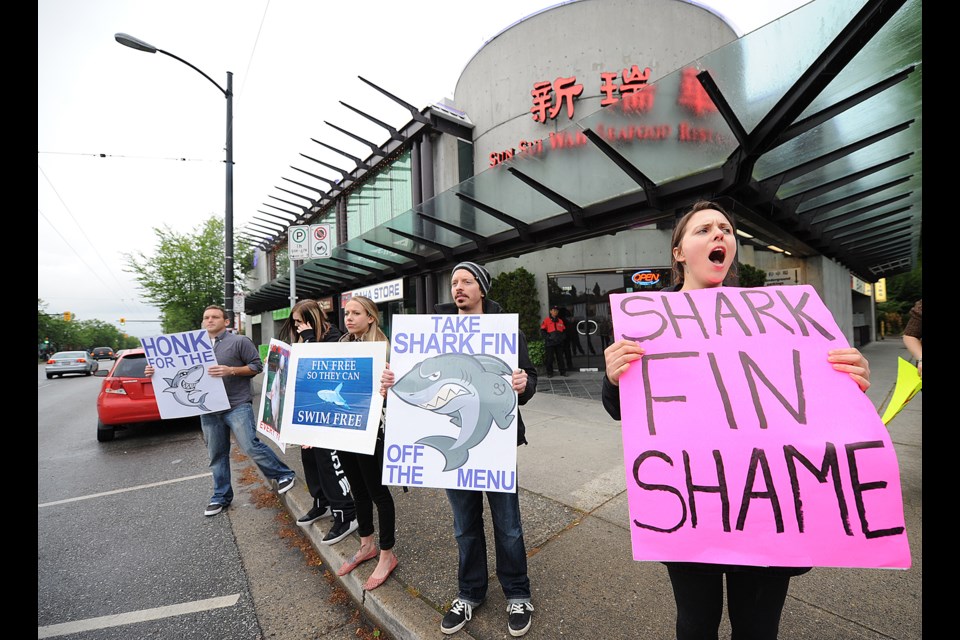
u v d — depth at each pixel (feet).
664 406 4.07
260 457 12.20
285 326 11.38
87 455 18.92
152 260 59.06
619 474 11.81
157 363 11.34
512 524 6.19
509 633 6.06
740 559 3.62
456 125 35.40
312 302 10.33
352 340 8.67
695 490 3.80
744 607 3.84
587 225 21.09
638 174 16.92
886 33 10.82
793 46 11.59
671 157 16.20
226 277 32.63
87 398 42.73
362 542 8.13
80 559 9.46
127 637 6.93
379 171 43.37
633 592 6.84
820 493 3.60
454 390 6.37
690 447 3.90
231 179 32.81
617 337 4.42
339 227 51.52
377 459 7.51
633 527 3.87
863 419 3.71
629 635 5.91
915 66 11.35
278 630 7.00
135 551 9.77
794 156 16.56
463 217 25.91
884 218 27.73
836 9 10.71
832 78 11.16
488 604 6.73
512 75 32.94
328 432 7.90
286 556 9.38
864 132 15.33
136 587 8.34
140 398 20.65
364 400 7.68
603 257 32.19
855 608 6.21
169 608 7.66
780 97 12.90
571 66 30.99
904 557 3.41
